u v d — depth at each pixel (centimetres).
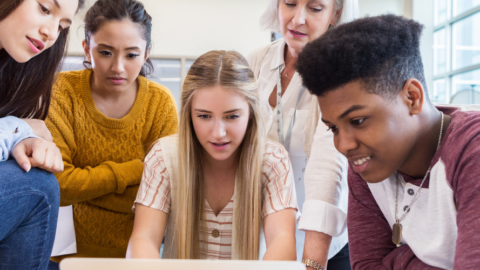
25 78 107
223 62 104
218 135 102
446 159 70
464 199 65
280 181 111
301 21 124
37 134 104
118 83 134
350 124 70
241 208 113
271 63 143
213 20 647
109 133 140
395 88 68
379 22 70
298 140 134
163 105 148
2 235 85
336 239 119
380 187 87
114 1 131
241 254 112
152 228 107
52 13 88
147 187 112
